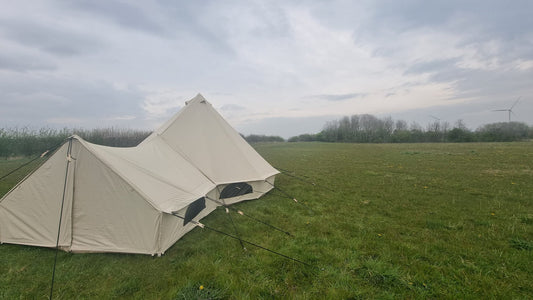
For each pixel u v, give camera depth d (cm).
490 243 417
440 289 302
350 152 2256
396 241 432
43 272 342
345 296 292
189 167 596
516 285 307
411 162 1455
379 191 802
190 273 339
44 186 400
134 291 305
